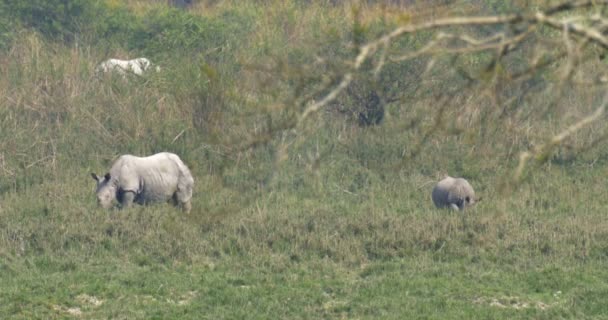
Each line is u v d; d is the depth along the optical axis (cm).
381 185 8600
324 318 5472
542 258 6556
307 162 8669
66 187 8056
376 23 5141
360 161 8994
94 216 7069
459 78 5434
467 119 4484
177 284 5941
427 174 8806
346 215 7456
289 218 7194
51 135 9088
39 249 6569
